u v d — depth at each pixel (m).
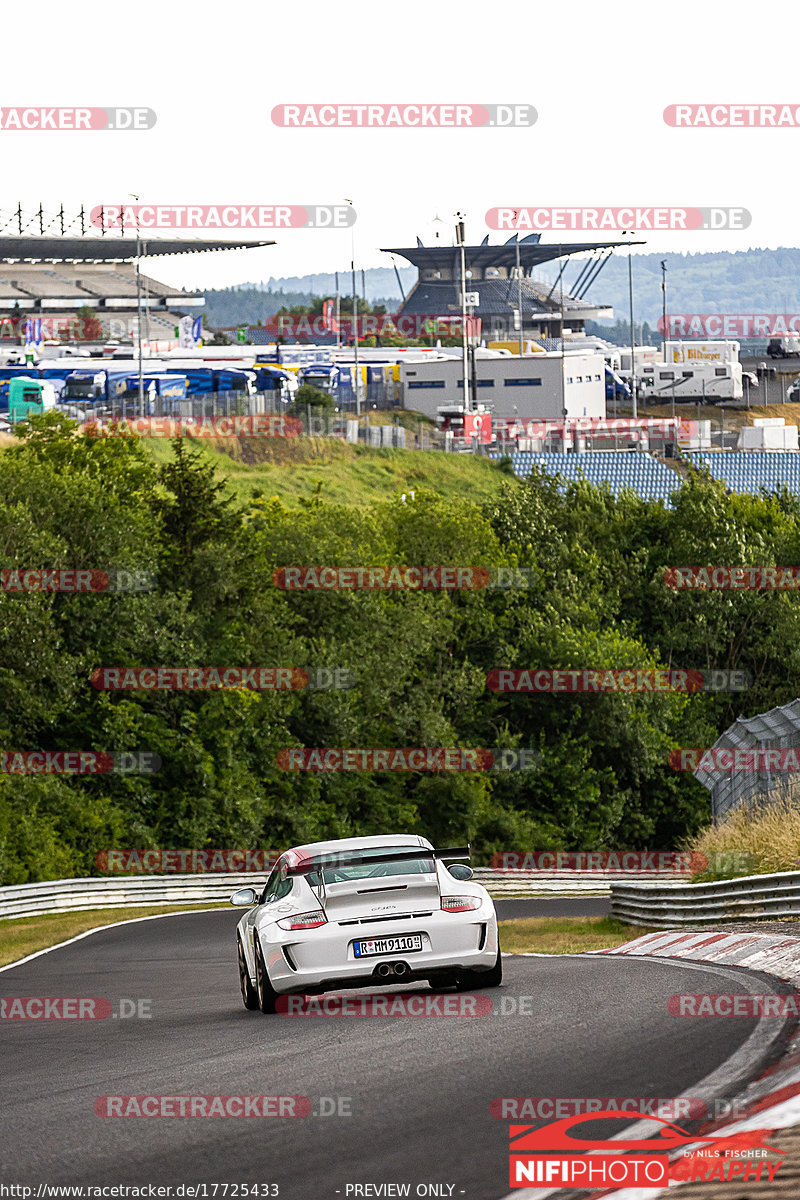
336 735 131.12
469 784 135.25
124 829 110.12
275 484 187.50
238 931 32.47
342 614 136.38
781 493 195.75
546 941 55.97
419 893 28.20
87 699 115.25
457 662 147.50
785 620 163.75
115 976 46.88
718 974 28.41
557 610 153.50
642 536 174.25
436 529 149.00
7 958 58.69
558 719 146.12
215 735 120.25
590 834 143.00
